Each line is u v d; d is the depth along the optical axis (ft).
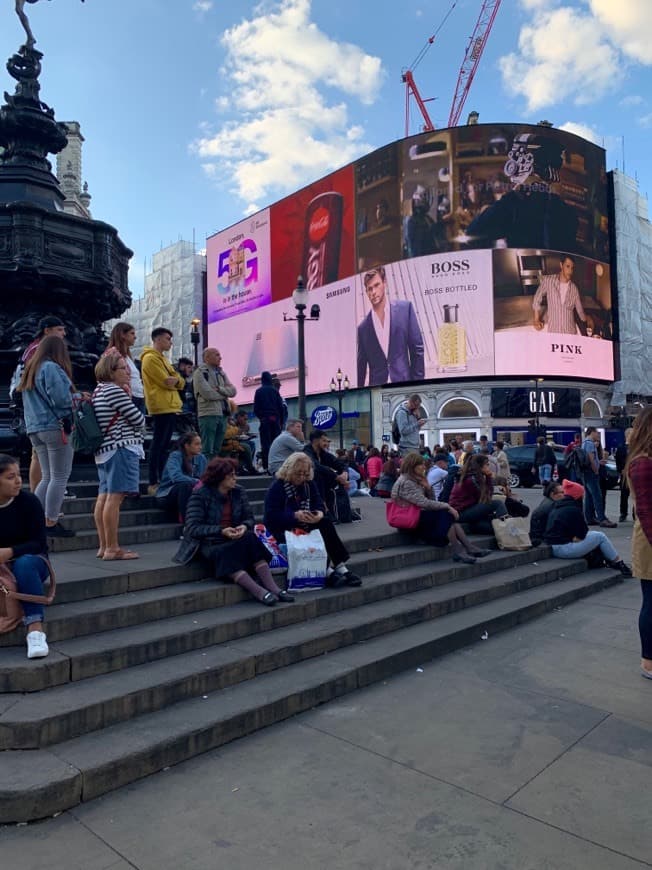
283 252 169.68
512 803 9.39
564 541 26.99
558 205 131.85
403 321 137.59
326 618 16.42
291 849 8.31
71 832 8.65
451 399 133.90
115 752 9.89
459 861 8.06
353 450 82.38
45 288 29.25
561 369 130.00
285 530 18.48
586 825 8.84
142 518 22.22
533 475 80.28
